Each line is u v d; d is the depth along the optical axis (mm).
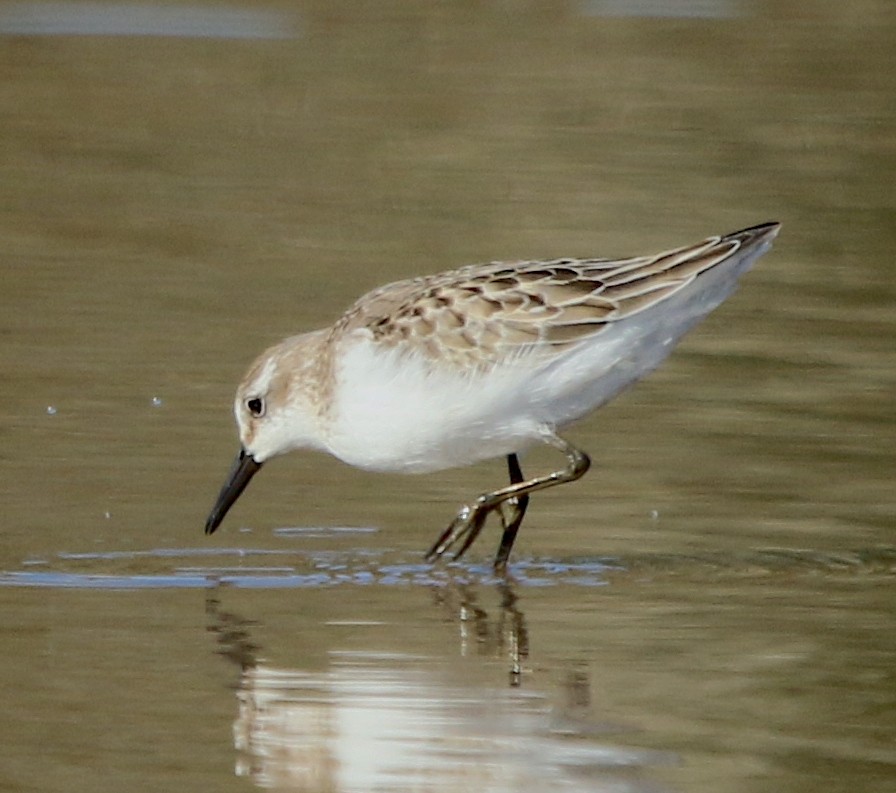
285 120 24812
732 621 11141
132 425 14891
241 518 13141
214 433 14750
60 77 26250
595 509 13375
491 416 11930
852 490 13656
